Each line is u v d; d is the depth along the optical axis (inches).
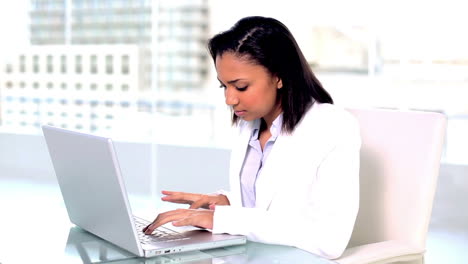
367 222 55.8
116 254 43.0
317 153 50.3
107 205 42.7
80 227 50.2
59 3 226.2
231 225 46.1
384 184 55.0
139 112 229.3
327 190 48.6
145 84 241.6
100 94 223.6
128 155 180.5
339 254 46.4
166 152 177.8
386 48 180.1
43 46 219.6
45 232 49.4
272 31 49.9
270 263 41.0
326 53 262.7
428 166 52.7
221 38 49.8
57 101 221.8
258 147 56.1
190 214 47.0
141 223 49.5
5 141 188.7
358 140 50.1
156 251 41.9
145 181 174.4
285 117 52.3
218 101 239.6
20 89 219.0
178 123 225.1
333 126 50.4
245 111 50.6
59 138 46.3
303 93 52.3
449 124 168.1
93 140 40.7
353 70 270.1
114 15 244.2
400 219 53.7
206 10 316.8
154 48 245.9
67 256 42.7
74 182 46.6
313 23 249.3
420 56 176.2
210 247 44.2
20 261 41.6
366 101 189.3
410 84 178.2
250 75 49.0
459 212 138.9
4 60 217.8
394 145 55.0
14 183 167.5
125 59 227.3
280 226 46.1
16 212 57.2
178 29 335.3
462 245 117.3
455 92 172.2
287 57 50.9
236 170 56.6
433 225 131.4
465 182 139.6
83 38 233.1
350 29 235.9
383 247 49.9
